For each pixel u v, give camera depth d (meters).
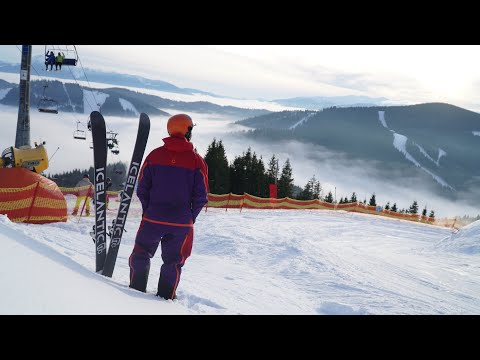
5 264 1.82
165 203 3.46
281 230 14.77
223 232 10.35
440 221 39.22
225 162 60.34
